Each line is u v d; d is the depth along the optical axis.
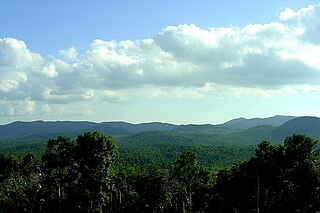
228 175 70.62
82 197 72.44
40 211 77.38
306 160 58.38
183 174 81.50
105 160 71.69
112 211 83.50
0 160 81.38
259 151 62.75
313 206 57.22
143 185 83.75
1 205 79.62
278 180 61.06
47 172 75.38
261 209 65.44
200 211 82.12
